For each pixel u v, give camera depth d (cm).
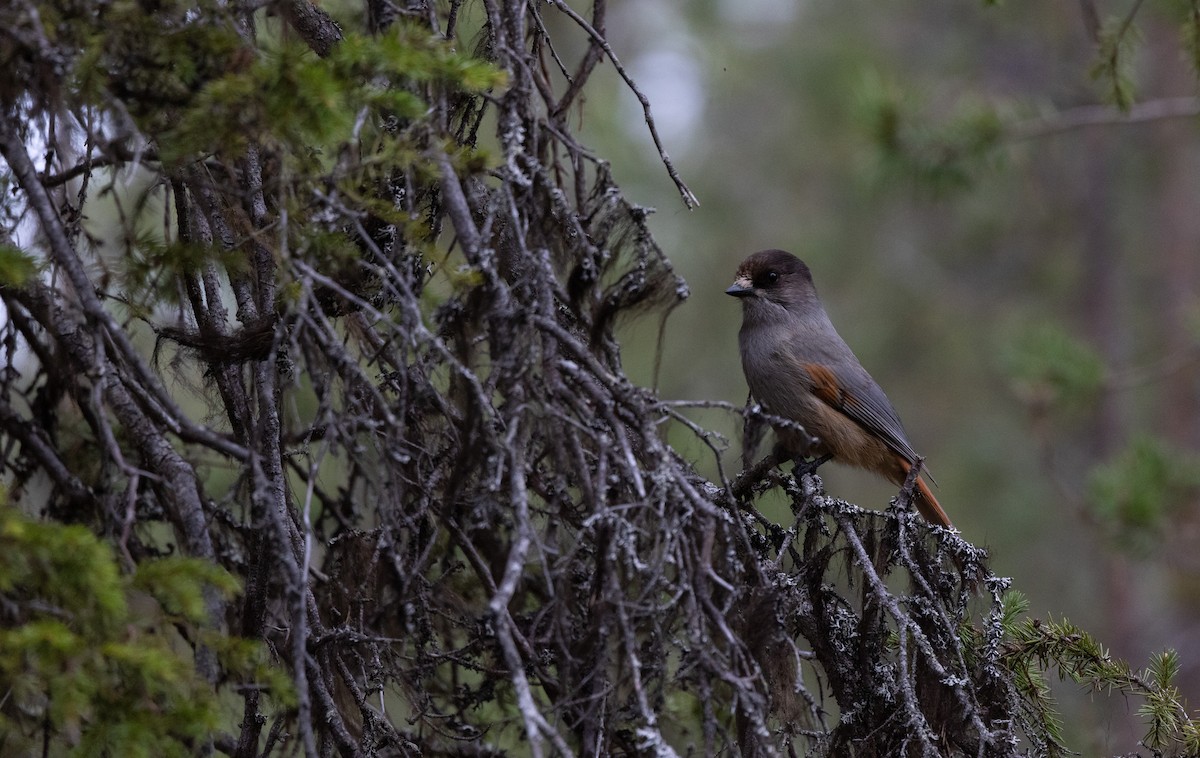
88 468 836
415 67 662
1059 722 888
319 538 852
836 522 791
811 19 3108
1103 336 3145
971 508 2961
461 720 839
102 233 959
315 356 684
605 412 665
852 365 1309
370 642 761
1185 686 2697
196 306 785
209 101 625
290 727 827
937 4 3152
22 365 970
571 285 721
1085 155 3228
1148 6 1723
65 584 564
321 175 694
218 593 654
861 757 758
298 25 817
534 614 781
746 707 609
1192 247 3091
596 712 646
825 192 3019
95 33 625
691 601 628
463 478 667
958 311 3178
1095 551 2833
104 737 561
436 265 765
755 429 814
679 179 784
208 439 662
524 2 770
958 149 1828
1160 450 1872
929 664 752
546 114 820
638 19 2694
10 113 683
